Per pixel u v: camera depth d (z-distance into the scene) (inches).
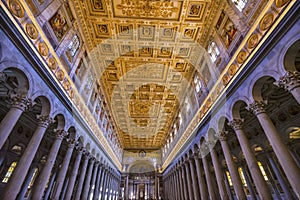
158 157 1601.9
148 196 1557.6
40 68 382.0
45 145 713.0
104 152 991.0
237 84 436.5
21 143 602.9
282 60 313.9
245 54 421.7
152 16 625.3
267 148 645.3
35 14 381.4
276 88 469.4
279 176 618.2
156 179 1539.1
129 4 583.5
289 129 556.1
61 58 502.0
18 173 350.3
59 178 516.4
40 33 394.9
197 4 582.2
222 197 525.0
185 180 939.3
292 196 585.6
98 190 928.9
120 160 1566.2
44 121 418.0
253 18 402.0
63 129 506.0
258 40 377.4
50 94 435.2
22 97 344.5
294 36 291.4
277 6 331.3
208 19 614.5
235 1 480.4
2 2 284.4
